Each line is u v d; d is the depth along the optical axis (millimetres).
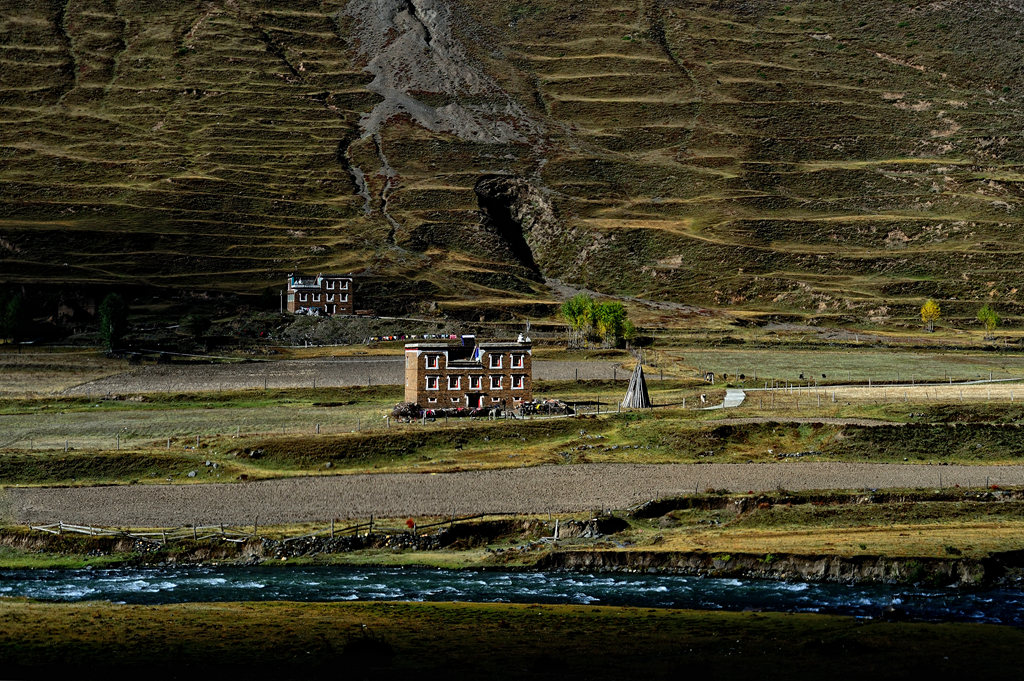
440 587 85062
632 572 90000
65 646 66875
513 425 143375
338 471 123500
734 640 69188
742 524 101875
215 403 179875
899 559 86875
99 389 191500
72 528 101875
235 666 63188
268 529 102188
